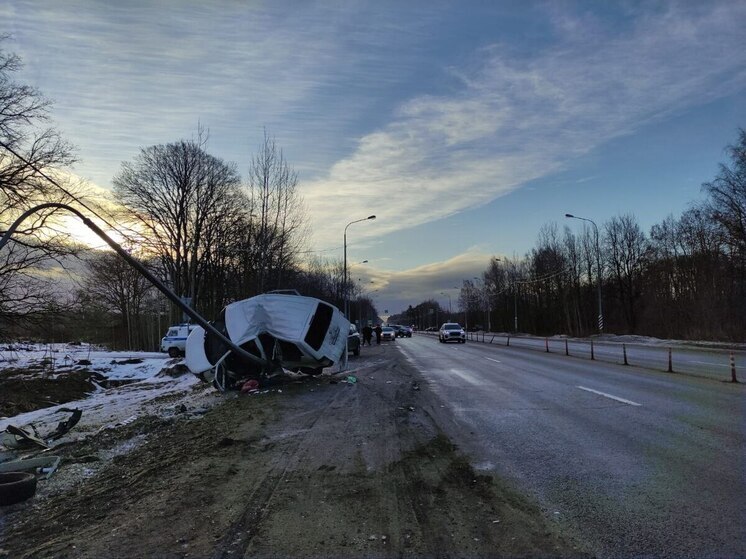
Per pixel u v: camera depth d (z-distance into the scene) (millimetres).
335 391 14352
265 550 4215
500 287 110500
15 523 5094
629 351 29609
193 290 55406
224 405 12516
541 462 6762
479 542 4355
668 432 8242
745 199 38188
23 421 13234
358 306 105312
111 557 4133
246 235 53406
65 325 23484
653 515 4883
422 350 35562
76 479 6570
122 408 14234
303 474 6352
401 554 4137
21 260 21016
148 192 54312
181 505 5281
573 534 4496
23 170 20391
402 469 6543
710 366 19344
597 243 66812
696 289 47031
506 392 13297
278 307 16203
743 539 4340
